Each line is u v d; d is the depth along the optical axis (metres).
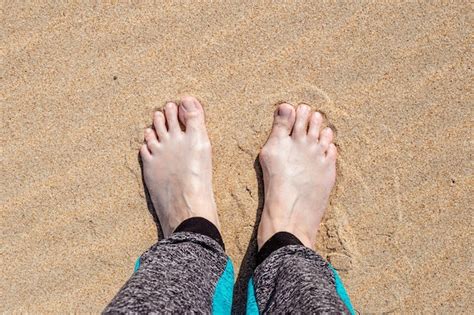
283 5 1.63
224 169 1.64
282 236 1.51
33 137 1.64
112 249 1.63
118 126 1.64
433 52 1.62
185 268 1.32
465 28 1.63
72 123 1.64
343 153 1.64
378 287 1.62
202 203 1.61
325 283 1.24
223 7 1.63
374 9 1.63
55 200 1.64
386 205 1.62
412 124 1.62
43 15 1.64
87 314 1.62
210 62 1.63
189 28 1.63
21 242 1.63
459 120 1.62
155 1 1.64
